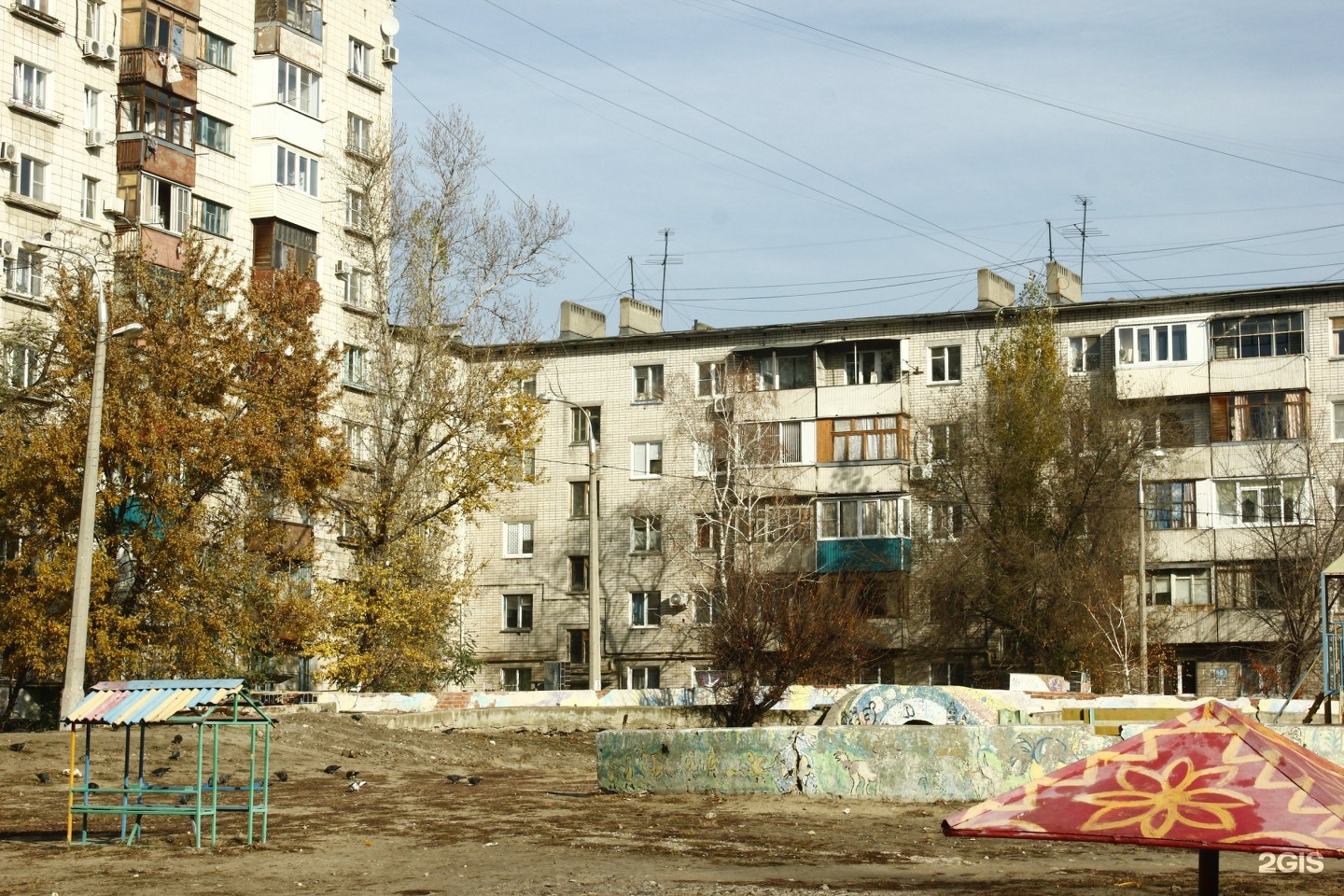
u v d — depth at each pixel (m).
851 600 40.97
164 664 34.47
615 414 56.25
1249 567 47.44
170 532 33.34
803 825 16.66
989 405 47.06
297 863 13.58
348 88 50.34
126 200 41.66
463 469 40.78
